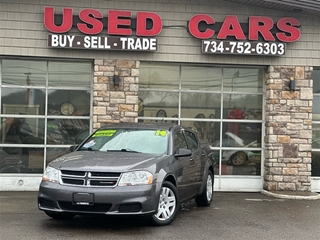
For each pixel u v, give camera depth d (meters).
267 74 12.79
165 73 12.80
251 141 13.09
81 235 7.32
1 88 12.24
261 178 12.98
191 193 9.31
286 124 12.63
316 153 13.09
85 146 9.02
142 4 12.25
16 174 12.23
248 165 13.06
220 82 12.99
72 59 12.23
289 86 12.62
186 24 12.38
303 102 12.70
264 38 12.37
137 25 12.01
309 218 9.14
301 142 12.66
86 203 7.39
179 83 12.84
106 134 9.25
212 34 12.29
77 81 12.46
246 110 13.08
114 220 8.48
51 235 7.30
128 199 7.40
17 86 12.27
